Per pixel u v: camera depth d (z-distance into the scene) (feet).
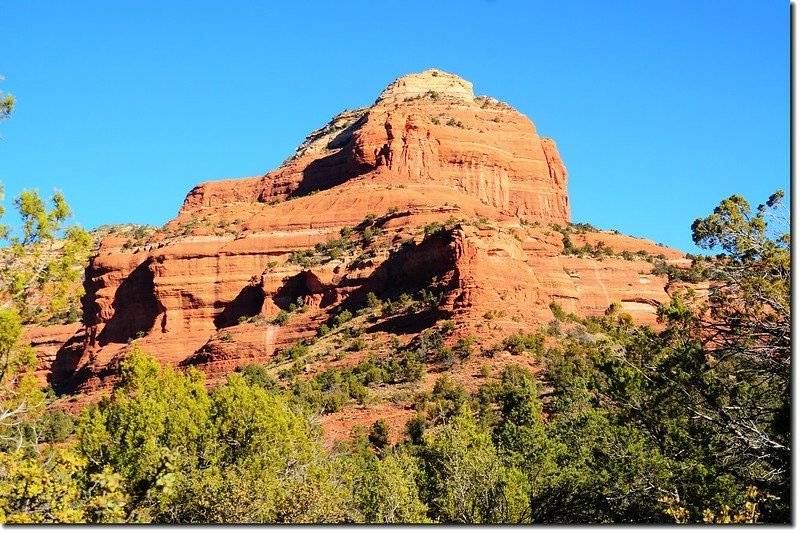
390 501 141.38
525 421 230.48
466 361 301.02
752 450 94.73
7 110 91.66
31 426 103.09
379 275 400.26
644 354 117.08
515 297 352.90
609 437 138.62
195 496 111.45
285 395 255.91
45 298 100.32
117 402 162.40
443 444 175.42
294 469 152.87
